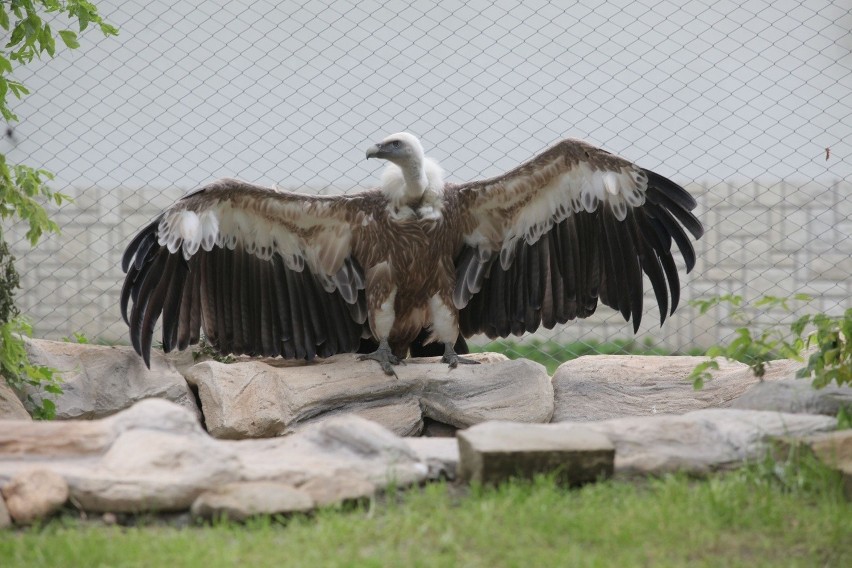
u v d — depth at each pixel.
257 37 15.33
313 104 15.32
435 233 10.72
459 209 10.91
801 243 16.28
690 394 11.00
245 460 7.33
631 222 10.98
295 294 11.31
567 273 11.33
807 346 9.60
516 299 11.50
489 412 10.66
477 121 15.20
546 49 15.18
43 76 15.53
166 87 15.57
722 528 6.67
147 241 10.59
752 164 15.45
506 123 15.18
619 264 11.20
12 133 15.45
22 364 10.07
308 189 15.34
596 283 11.31
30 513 6.74
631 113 15.25
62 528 6.76
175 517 6.88
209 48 15.40
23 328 10.55
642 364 11.48
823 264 16.27
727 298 8.72
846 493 7.16
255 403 10.49
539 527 6.49
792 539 6.54
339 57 14.70
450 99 15.20
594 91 14.54
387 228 10.70
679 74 15.18
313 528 6.56
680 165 15.46
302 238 10.98
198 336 11.14
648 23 15.11
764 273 16.39
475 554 6.24
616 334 16.94
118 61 15.50
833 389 8.89
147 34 15.41
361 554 6.24
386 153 10.32
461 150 15.20
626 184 10.52
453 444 7.88
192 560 6.03
